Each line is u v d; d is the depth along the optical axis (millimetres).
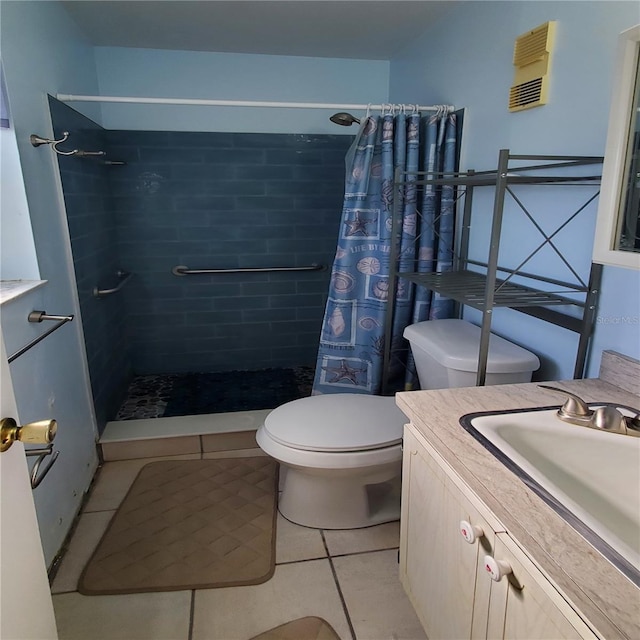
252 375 3133
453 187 2074
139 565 1610
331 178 2986
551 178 1329
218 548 1688
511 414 1093
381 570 1592
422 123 2119
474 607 926
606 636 573
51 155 1822
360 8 2066
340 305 2242
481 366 1409
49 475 1610
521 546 734
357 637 1353
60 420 1736
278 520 1837
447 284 1745
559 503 778
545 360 1573
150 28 2338
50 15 1910
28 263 1617
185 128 2789
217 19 2215
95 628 1387
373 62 2879
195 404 2682
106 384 2402
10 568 747
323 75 2850
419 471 1159
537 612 724
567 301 1369
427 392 1229
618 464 980
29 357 1500
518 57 1592
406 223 2115
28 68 1658
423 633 1361
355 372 2328
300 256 3086
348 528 1778
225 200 2916
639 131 973
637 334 1198
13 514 764
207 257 2990
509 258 1744
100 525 1816
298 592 1505
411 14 2131
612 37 1235
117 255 2844
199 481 2084
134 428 2338
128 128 2742
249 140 2854
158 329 3062
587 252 1357
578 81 1359
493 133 1795
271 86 2814
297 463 1615
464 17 1967
